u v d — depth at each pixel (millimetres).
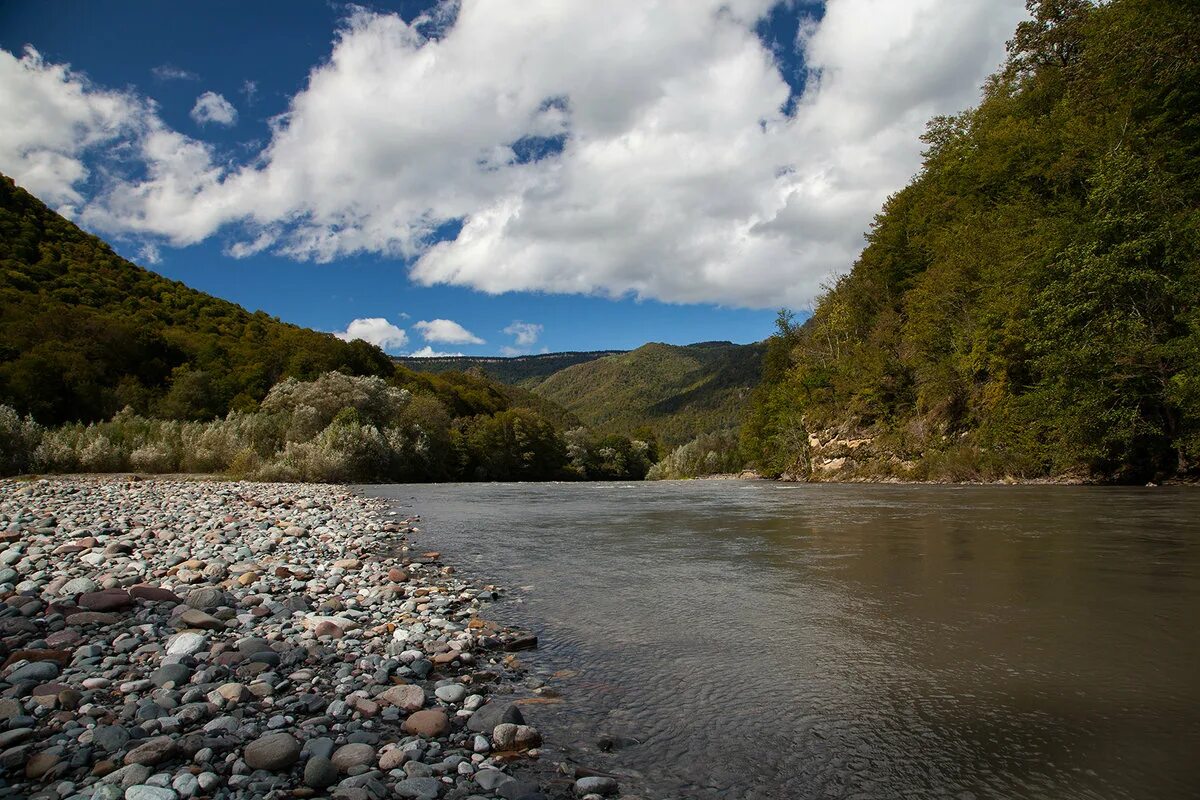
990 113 43250
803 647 5539
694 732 3926
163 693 4301
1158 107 28844
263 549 10734
